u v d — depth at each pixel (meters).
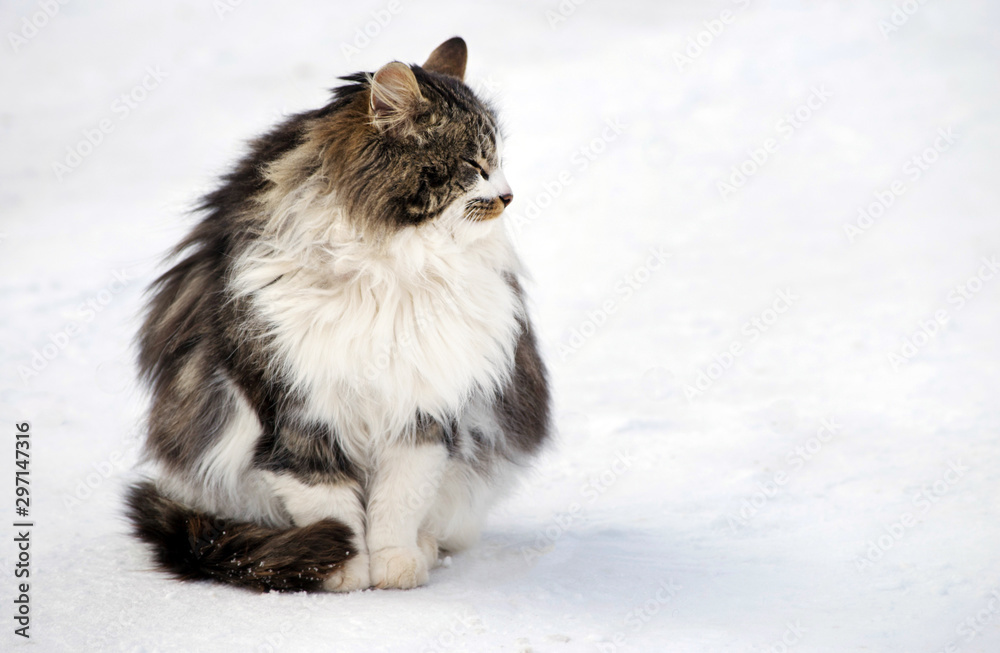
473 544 5.09
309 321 4.12
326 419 4.22
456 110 4.41
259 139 4.73
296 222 4.19
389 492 4.47
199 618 3.86
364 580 4.33
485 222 4.44
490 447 4.86
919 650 3.63
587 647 3.63
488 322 4.45
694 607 4.12
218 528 4.39
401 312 4.24
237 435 4.42
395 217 4.20
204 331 4.44
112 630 3.73
